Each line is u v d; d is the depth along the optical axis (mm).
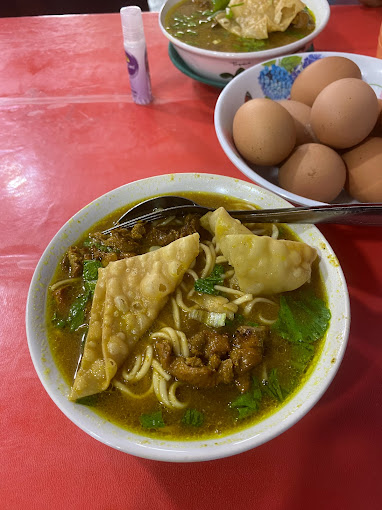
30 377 243
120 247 266
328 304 238
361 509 192
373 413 221
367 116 289
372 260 287
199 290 252
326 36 472
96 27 525
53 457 213
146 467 207
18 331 264
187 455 176
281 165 320
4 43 505
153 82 447
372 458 207
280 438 213
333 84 298
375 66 359
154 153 373
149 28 517
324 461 206
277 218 268
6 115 417
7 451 215
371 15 501
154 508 196
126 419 203
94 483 204
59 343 228
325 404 224
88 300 242
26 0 751
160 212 282
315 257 253
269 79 371
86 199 341
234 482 201
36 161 373
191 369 213
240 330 227
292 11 434
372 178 292
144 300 238
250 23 432
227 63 385
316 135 314
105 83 448
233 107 352
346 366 239
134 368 224
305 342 225
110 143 385
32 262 302
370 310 262
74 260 254
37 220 329
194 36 443
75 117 412
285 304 241
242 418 203
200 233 287
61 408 195
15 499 200
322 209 254
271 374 216
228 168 356
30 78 457
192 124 399
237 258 241
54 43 503
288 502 195
